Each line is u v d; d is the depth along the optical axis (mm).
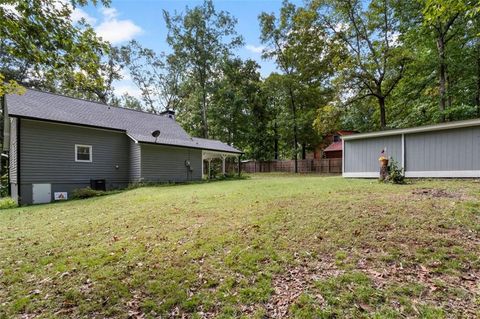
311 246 3531
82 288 2812
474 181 7492
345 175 11406
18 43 3754
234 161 30203
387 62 15023
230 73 28438
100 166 12828
